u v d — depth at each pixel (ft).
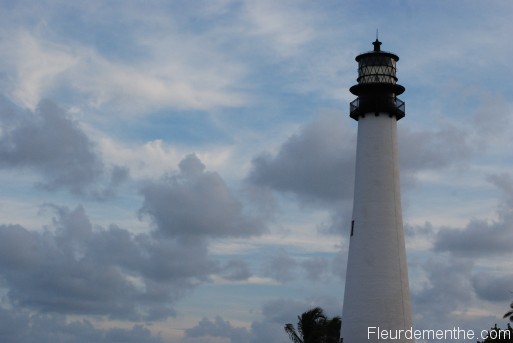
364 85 223.71
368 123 224.53
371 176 221.66
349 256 222.48
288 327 272.92
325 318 271.49
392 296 215.51
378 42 229.66
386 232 218.79
